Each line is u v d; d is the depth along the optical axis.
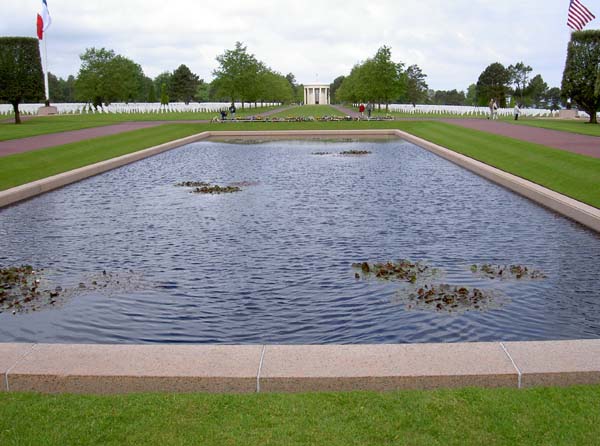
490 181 21.52
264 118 57.59
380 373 5.34
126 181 21.98
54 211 16.41
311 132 46.09
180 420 4.75
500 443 4.37
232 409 4.93
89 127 45.38
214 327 8.38
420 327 8.27
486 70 116.81
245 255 11.88
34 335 8.16
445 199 17.89
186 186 20.75
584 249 12.23
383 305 9.10
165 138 38.66
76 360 5.71
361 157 29.67
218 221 14.99
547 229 13.98
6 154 26.48
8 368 5.53
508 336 7.96
